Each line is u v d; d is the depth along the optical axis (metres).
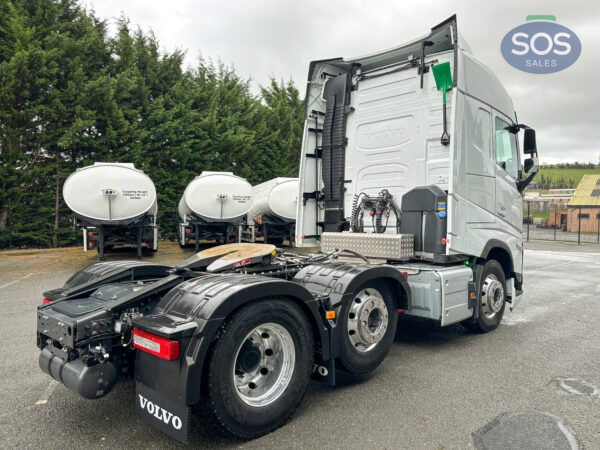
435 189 5.00
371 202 5.77
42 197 16.23
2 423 3.15
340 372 4.16
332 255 5.12
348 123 6.19
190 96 21.30
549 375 4.07
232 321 2.79
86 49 17.33
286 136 25.64
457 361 4.45
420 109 5.41
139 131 18.09
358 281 3.73
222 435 2.90
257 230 17.20
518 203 6.26
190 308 2.81
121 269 4.06
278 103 25.58
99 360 2.96
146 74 20.03
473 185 5.20
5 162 15.32
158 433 3.01
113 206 12.12
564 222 39.66
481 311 5.34
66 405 3.45
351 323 3.77
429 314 4.57
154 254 14.51
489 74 5.67
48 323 3.17
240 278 3.11
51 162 16.80
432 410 3.33
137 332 2.82
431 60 5.37
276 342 3.17
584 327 5.84
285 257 4.69
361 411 3.32
